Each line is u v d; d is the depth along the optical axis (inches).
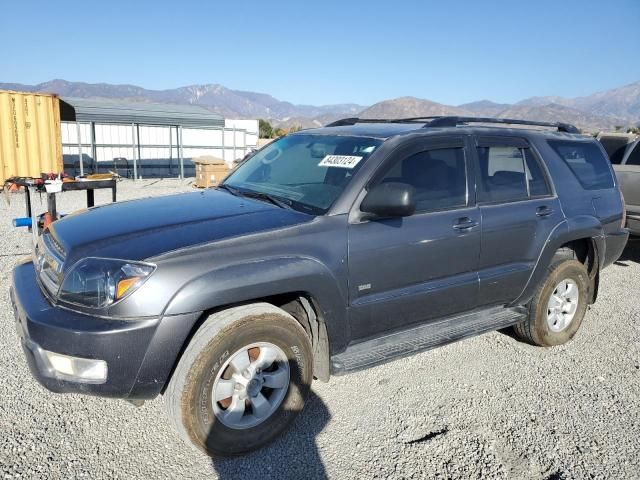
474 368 163.0
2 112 570.9
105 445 117.2
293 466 112.8
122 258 105.0
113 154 942.4
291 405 120.3
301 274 115.6
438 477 110.4
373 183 132.0
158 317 101.4
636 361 172.1
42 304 109.5
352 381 151.7
